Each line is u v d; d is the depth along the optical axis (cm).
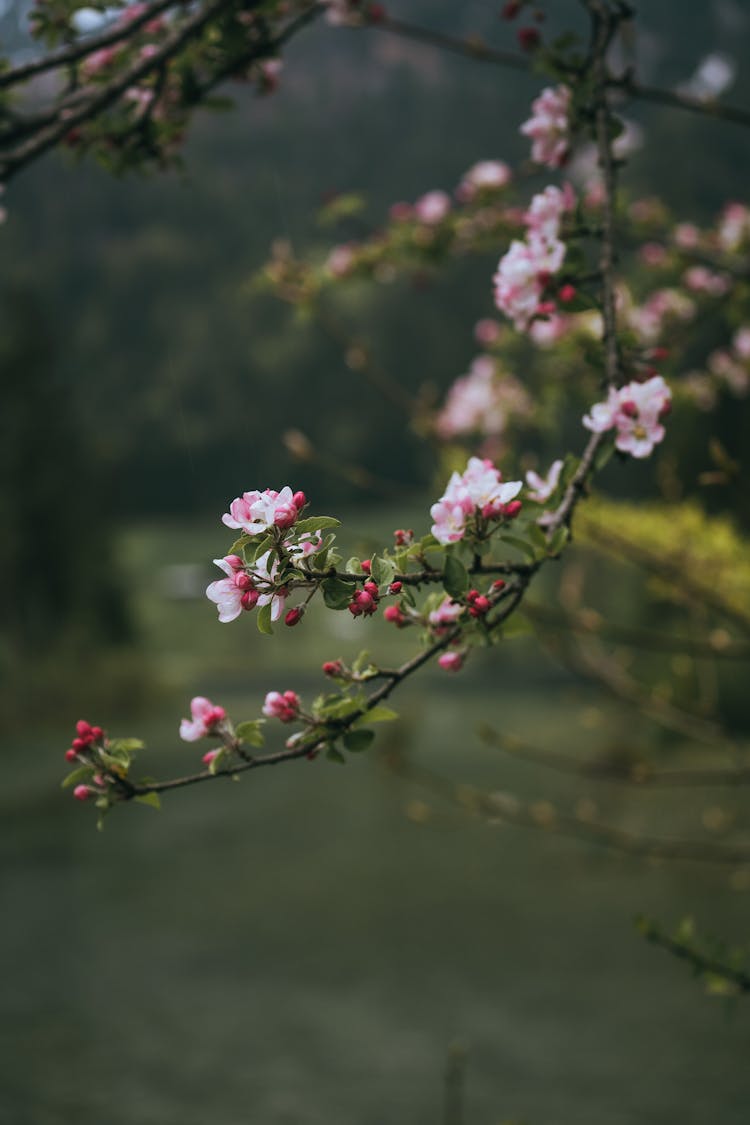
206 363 7556
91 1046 987
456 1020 1039
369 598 149
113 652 3328
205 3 263
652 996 1068
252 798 1967
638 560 381
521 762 2020
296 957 1220
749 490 277
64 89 279
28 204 8094
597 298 225
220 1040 1007
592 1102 834
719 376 459
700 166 1761
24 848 1672
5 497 3372
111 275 7912
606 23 257
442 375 7050
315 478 7100
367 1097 874
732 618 377
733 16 3853
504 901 1370
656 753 1438
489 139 9106
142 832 1759
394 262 432
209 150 9000
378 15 322
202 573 5200
